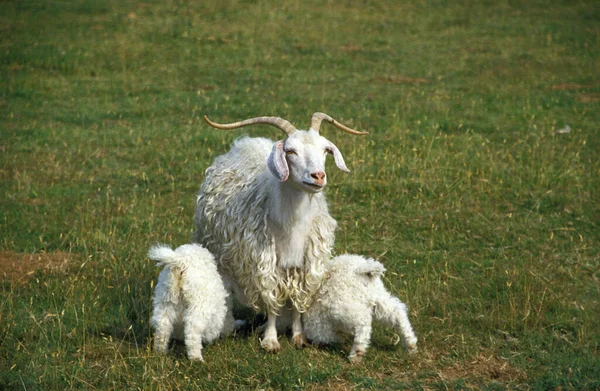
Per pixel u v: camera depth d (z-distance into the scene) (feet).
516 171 43.98
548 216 38.09
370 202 39.93
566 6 101.60
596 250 33.86
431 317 27.50
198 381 22.45
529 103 60.80
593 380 22.61
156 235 35.19
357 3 105.09
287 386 22.40
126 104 61.21
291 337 26.27
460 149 48.65
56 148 49.65
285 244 25.14
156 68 73.26
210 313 23.44
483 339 25.88
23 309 27.35
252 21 93.40
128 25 89.40
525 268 31.76
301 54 79.36
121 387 22.41
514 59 77.10
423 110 58.65
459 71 72.54
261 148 28.09
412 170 44.24
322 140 24.22
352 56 78.54
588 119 56.44
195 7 100.07
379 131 53.26
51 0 100.27
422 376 23.18
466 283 30.40
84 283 29.48
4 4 96.32
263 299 25.43
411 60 77.10
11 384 22.43
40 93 63.46
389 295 25.09
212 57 77.51
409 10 101.14
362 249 34.35
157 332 23.73
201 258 23.86
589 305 28.50
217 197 27.04
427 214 38.29
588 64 74.59
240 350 24.85
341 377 23.16
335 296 24.61
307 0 106.11
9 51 74.64
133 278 29.91
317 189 23.26
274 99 62.64
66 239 34.55
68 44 79.15
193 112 58.65
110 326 26.53
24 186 42.16
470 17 96.48
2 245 33.81
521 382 22.89
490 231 36.04
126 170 45.52
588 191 41.11
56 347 24.76
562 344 25.43
